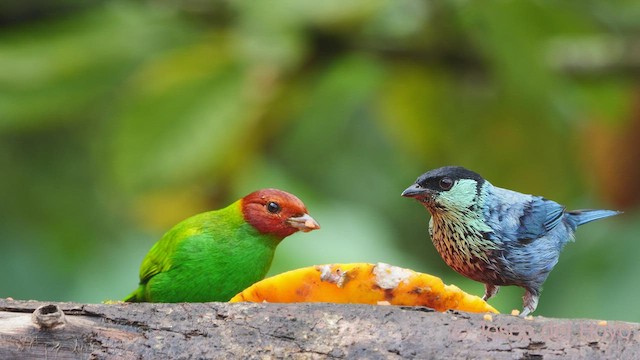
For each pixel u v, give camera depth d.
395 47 13.38
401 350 7.46
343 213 12.98
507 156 13.21
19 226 13.80
